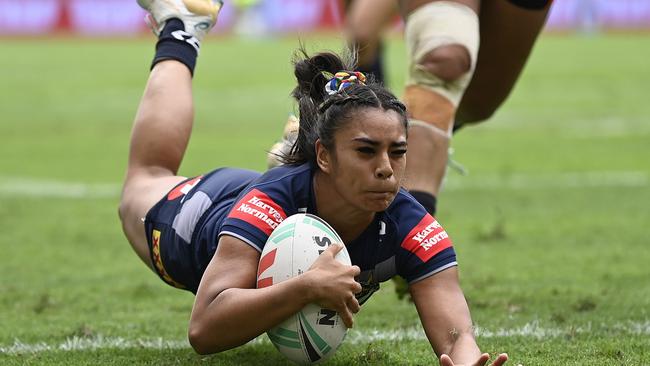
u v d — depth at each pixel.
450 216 30.70
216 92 71.69
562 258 24.42
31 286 22.23
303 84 14.88
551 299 20.09
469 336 13.30
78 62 93.94
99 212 32.06
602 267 23.28
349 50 16.05
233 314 13.03
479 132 52.81
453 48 17.92
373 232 13.95
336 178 13.23
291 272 13.12
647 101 65.44
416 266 13.93
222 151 44.69
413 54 18.31
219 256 13.58
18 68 88.62
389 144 12.95
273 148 16.50
